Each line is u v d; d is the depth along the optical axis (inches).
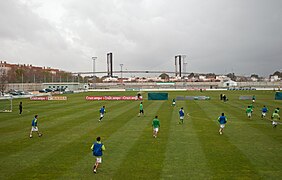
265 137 925.2
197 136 946.1
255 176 555.8
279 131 1035.3
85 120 1347.2
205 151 746.2
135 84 7544.3
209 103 2330.2
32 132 1045.8
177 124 1208.2
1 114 1633.9
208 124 1204.5
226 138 911.7
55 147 810.2
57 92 4126.5
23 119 1411.2
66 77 7332.7
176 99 2832.2
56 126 1176.8
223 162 646.5
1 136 973.8
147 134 986.1
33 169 613.6
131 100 2758.4
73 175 574.6
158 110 1800.0
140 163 645.9
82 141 884.6
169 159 674.2
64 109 1889.8
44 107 2049.7
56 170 606.2
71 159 687.1
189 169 601.0
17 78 5580.7
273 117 1144.8
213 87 6550.2
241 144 824.3
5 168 621.3
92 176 567.5
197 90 5118.1
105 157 697.0
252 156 694.5
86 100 2778.1
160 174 573.3
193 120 1328.7
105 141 876.6
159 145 817.5
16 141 892.6
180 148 780.0
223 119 988.6
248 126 1148.5
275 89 5196.9
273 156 693.9
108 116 1494.8
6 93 3791.8
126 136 953.5
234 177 551.5
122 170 600.4
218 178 547.5
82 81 7701.8
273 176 555.2
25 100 2815.0
